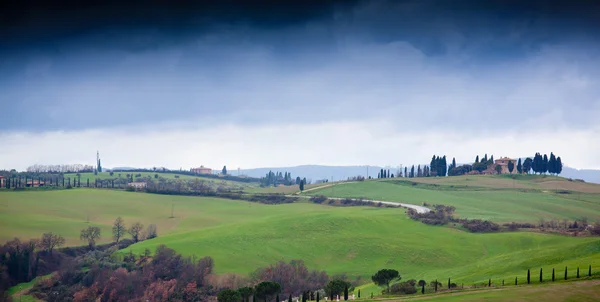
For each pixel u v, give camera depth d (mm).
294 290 165375
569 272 127188
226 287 174000
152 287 175750
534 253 164250
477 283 129875
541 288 111062
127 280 179250
